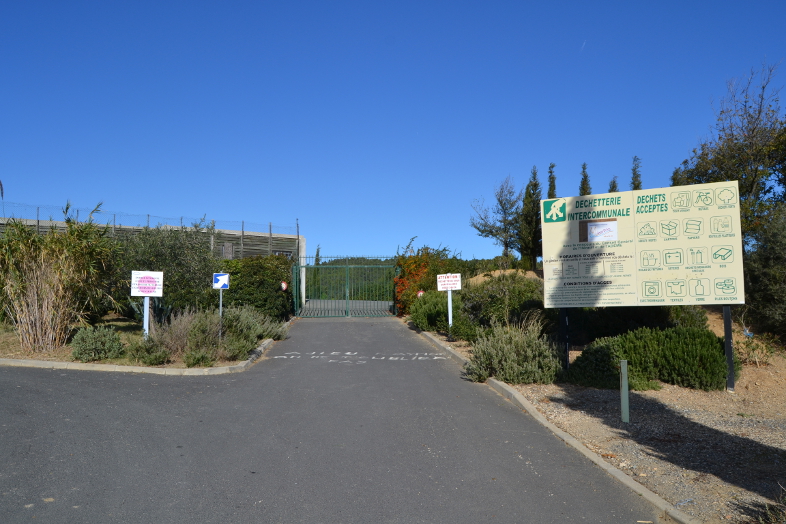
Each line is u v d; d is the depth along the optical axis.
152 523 4.54
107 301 15.47
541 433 7.33
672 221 10.78
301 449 6.55
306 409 8.53
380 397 9.42
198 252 16.03
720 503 4.96
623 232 11.06
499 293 15.43
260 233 32.47
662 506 4.92
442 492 5.29
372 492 5.27
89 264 13.20
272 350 15.21
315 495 5.17
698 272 10.55
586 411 8.41
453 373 11.78
